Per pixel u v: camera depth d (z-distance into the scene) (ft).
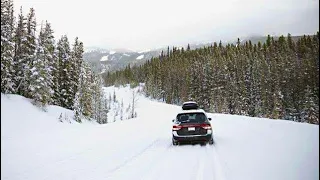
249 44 478.18
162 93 418.92
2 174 26.40
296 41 395.55
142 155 34.83
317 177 21.20
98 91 217.36
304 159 26.63
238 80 294.46
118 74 651.66
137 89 499.51
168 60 529.86
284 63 285.64
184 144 43.14
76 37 184.96
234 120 85.40
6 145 45.42
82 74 163.22
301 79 226.17
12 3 140.15
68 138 55.83
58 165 29.94
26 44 142.72
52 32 157.89
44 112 126.52
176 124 42.70
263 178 22.03
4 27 126.21
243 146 36.96
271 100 240.94
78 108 144.15
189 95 307.17
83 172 26.78
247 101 257.96
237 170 25.08
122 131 67.97
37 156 35.35
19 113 108.88
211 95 274.16
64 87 167.73
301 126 51.62
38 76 130.62
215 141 44.45
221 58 370.94
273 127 54.49
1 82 124.16
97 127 89.92
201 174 24.71
